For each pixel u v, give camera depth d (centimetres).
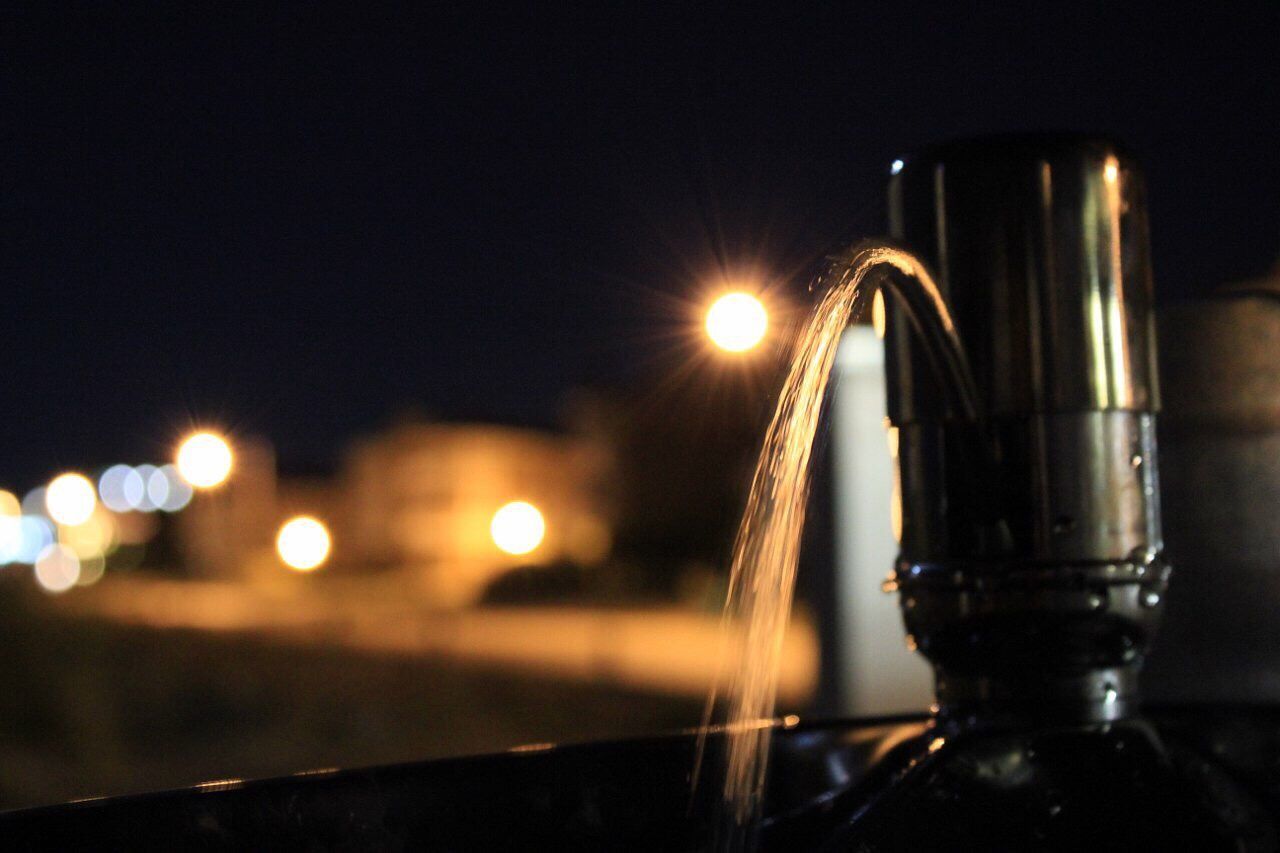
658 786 70
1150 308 70
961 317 69
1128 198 69
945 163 69
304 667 862
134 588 1981
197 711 650
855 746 73
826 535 172
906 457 70
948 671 70
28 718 624
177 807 61
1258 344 88
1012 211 68
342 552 2530
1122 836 65
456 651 983
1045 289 68
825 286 62
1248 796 69
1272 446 87
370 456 2580
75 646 831
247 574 2150
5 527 2517
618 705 636
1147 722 69
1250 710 74
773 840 67
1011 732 68
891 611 170
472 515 2484
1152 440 70
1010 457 68
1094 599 68
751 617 60
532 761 68
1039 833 65
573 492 1978
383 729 590
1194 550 89
